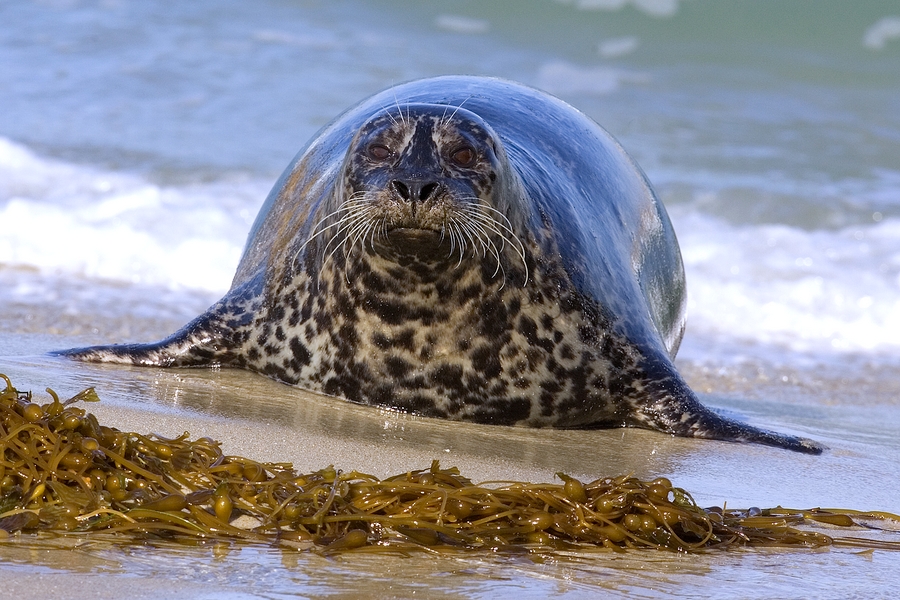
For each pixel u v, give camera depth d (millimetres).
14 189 47344
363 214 21844
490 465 20359
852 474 22344
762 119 66000
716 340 39906
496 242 23109
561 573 14703
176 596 12883
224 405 22688
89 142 53969
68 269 39500
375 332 23938
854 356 39188
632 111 65875
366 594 13328
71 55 64750
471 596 13562
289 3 74188
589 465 21297
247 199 48750
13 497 15195
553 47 73750
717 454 23250
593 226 27031
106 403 21359
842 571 15875
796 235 50406
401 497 16266
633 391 25266
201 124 57938
